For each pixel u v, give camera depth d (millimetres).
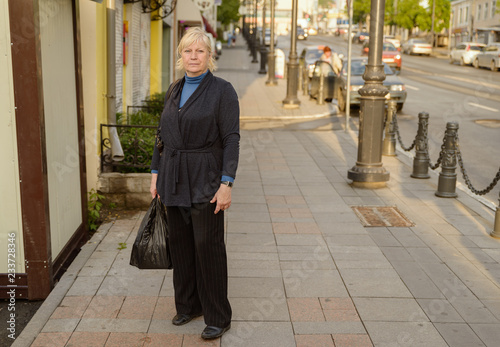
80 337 3566
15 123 3928
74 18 4859
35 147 3953
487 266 4945
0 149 3967
